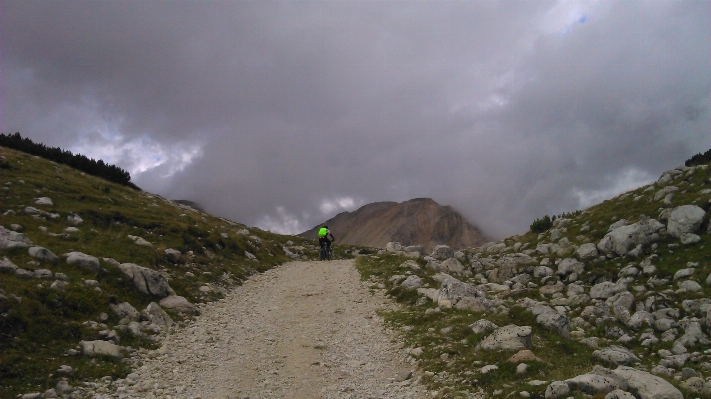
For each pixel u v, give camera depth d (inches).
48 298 541.3
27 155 1438.2
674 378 501.0
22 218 844.0
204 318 694.5
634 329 745.6
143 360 505.0
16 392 381.7
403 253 1344.7
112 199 1250.0
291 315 741.9
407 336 606.5
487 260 1317.7
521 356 450.9
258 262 1192.2
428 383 454.6
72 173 1425.9
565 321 609.9
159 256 880.9
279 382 474.0
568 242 1234.0
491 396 399.5
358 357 551.2
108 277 675.4
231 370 505.0
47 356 452.1
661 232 1035.3
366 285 952.3
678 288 845.2
